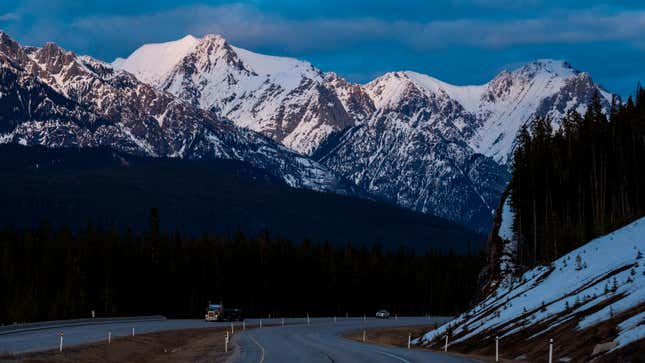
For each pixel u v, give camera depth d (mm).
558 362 66250
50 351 79500
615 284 77688
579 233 134750
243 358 78000
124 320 163375
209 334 137500
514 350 78250
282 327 159625
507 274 150625
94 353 85062
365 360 74500
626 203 154875
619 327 64875
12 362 68375
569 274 95688
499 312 98125
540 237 158375
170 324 156875
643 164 157750
